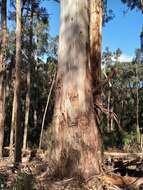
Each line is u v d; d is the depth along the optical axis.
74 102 8.45
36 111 42.50
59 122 8.48
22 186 7.24
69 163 8.27
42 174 8.61
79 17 8.74
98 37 10.08
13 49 27.58
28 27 26.84
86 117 8.45
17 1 13.18
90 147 8.34
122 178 8.17
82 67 8.61
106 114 9.48
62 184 7.89
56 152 8.44
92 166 8.27
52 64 41.09
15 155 12.12
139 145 18.73
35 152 16.34
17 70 12.81
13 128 20.98
